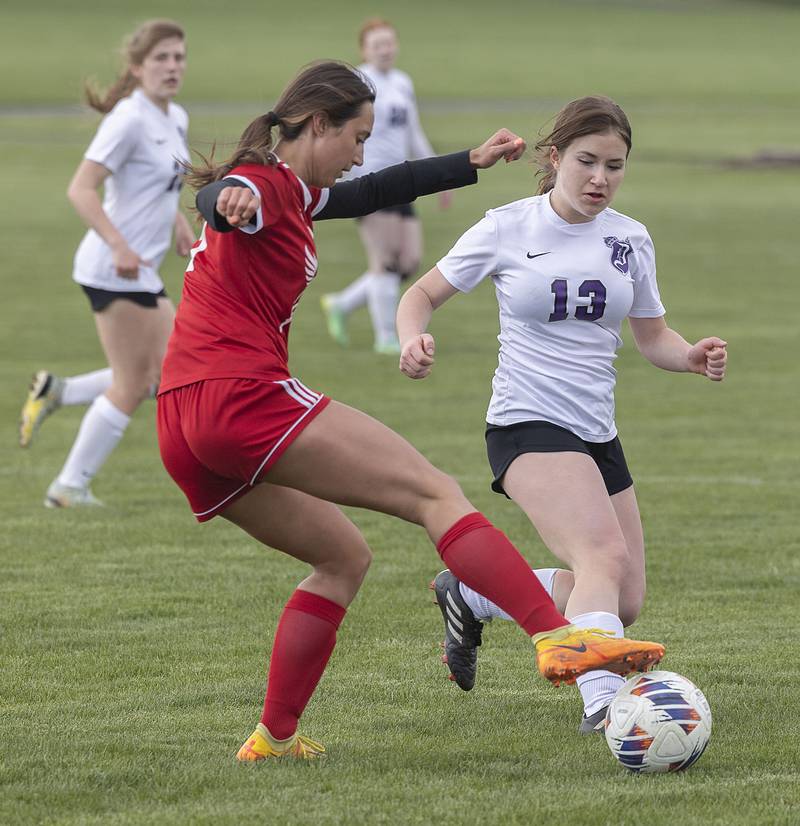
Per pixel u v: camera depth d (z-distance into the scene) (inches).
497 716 673.6
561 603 684.1
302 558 605.0
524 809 542.0
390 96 1903.3
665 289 2468.0
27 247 2935.5
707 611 865.5
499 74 7372.1
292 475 565.3
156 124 1139.9
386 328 1939.0
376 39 1897.1
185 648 789.9
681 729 581.3
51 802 554.9
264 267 572.4
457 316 2282.2
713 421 1510.8
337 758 609.3
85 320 2139.5
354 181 642.2
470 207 3614.7
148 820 532.7
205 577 948.6
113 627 831.7
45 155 4510.3
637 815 535.8
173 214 1160.2
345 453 561.3
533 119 5305.1
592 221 672.4
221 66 7209.6
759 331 2063.2
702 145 5007.4
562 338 665.6
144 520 1109.7
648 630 824.3
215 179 578.9
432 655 779.4
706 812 539.5
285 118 582.2
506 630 839.1
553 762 603.5
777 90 7081.7
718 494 1194.6
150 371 1149.1
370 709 685.9
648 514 1126.4
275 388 563.5
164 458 590.2
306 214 595.2
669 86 7101.4
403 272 1951.3
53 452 1375.5
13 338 1972.2
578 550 623.2
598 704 629.3
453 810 542.0
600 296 662.5
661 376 1785.2
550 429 656.4
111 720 666.2
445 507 564.4
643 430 1466.5
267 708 606.9
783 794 560.7
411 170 650.2
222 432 562.6
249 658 772.0
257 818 533.6
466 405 1577.3
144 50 1143.6
